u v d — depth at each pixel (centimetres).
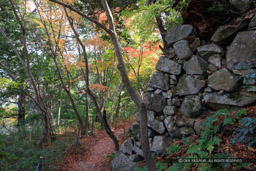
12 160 533
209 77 311
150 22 518
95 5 546
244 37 284
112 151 635
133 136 420
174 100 350
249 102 261
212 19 313
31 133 827
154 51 785
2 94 954
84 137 830
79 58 780
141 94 968
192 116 323
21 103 1052
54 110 1205
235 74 284
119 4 515
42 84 1010
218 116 268
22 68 944
